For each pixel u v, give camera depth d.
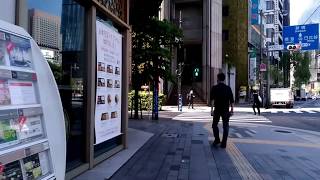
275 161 8.66
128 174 7.01
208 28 43.12
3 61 2.78
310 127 18.42
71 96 6.73
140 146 10.46
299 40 36.53
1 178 2.52
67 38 6.64
